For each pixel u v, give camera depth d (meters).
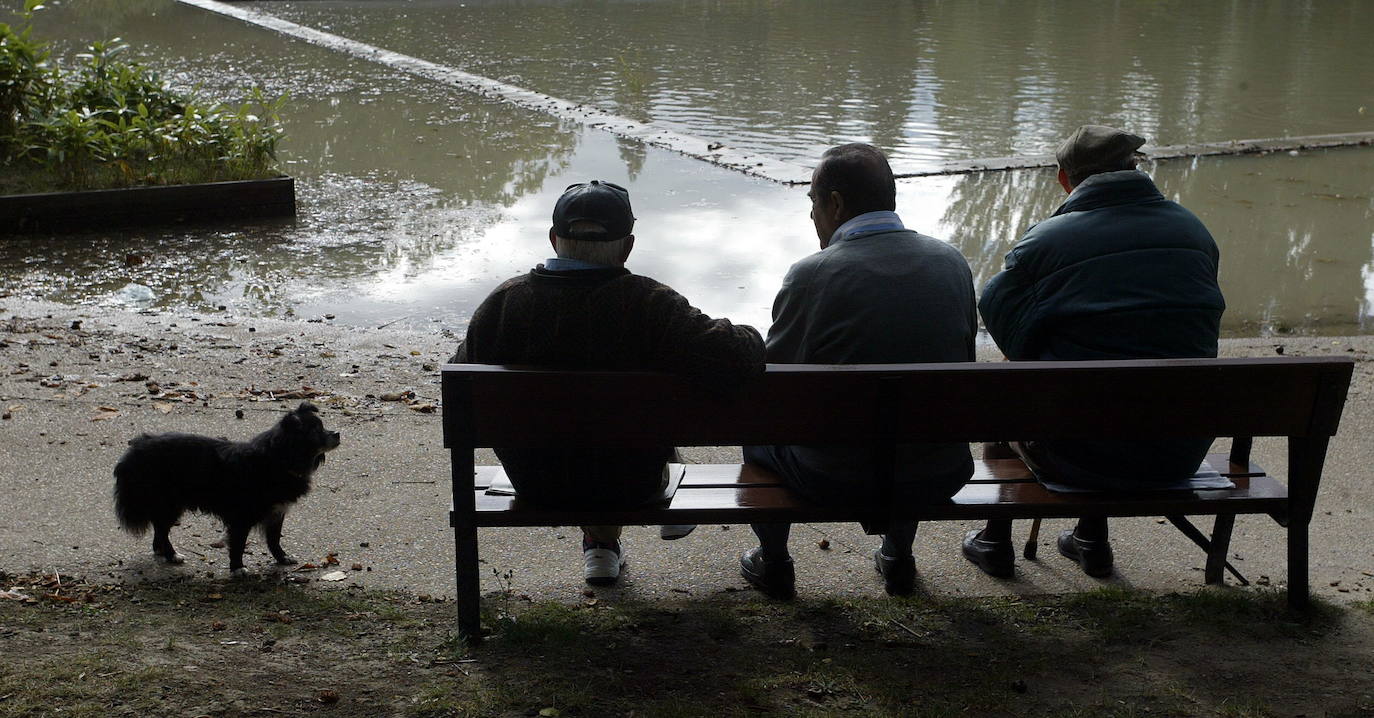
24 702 2.93
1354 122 16.23
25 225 10.08
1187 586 4.34
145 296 8.50
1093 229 3.87
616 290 3.37
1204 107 17.12
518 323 3.41
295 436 4.08
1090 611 3.87
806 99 17.19
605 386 3.37
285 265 9.40
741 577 4.38
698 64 20.44
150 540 4.55
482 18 26.92
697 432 3.45
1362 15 28.89
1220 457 4.26
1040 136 14.89
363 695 3.13
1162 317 3.81
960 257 3.79
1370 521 5.09
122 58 19.69
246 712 2.98
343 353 7.25
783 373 3.42
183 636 3.49
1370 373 7.09
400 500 5.07
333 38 22.84
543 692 3.16
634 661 3.42
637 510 3.62
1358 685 3.29
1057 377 3.53
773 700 3.16
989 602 3.98
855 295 3.63
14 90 11.05
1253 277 9.45
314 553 4.52
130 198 10.36
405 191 11.93
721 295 8.67
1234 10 29.62
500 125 15.26
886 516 3.66
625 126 15.02
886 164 3.84
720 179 12.45
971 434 3.56
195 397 6.28
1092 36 24.64
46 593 3.89
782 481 3.90
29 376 6.41
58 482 5.05
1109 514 3.76
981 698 3.20
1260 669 3.39
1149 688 3.27
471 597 3.53
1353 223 11.12
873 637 3.68
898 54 21.77
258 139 11.48
